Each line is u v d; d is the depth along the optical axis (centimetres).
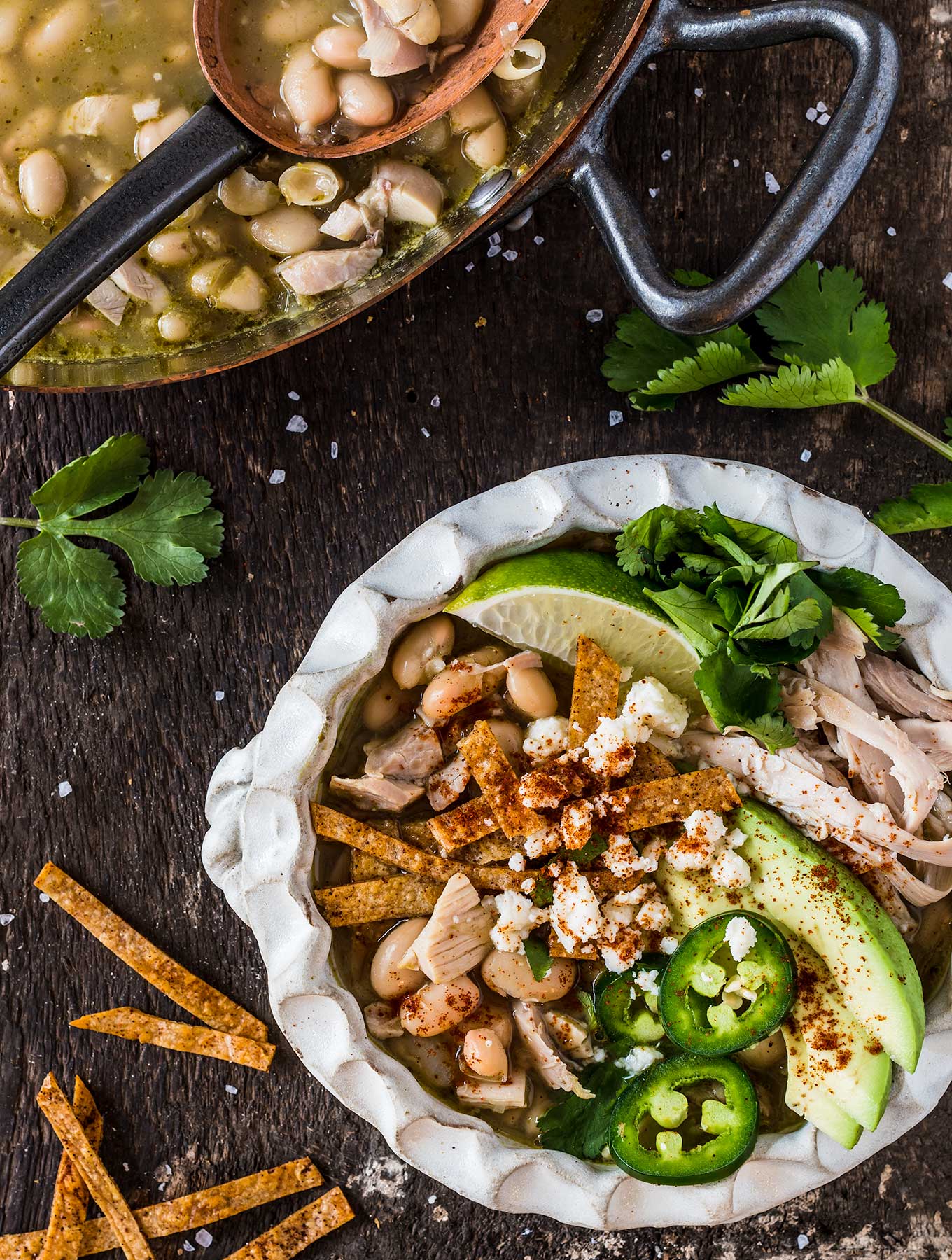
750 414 47
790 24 41
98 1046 48
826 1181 45
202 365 44
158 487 47
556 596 43
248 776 46
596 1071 45
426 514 47
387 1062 44
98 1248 47
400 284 43
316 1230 47
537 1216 47
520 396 47
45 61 43
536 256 47
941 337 47
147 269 44
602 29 43
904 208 47
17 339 41
